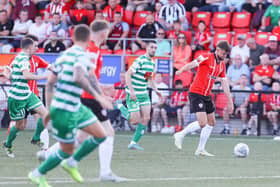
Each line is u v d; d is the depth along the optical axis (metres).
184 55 45.59
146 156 27.62
